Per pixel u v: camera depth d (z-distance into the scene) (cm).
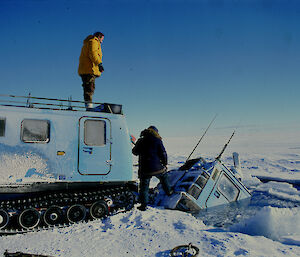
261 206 634
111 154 529
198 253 342
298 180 985
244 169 1355
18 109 479
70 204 494
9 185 451
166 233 419
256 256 330
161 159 576
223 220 525
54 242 400
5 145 460
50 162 483
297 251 351
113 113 549
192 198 601
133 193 568
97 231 444
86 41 662
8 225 462
